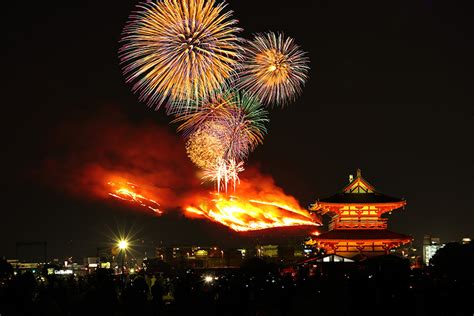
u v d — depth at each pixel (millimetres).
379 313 63938
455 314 64062
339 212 119438
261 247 155125
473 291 69250
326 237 115688
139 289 76562
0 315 68000
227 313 67938
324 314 65500
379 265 89062
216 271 123812
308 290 73438
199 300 70375
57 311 69438
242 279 86438
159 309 71000
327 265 100938
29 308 69688
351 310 64625
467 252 100500
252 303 72250
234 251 157000
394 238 114875
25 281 74750
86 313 70188
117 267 174125
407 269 84688
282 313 67312
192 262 156500
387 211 120562
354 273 75875
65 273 153125
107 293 72250
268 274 104500
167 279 106438
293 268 112000
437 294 67875
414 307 64812
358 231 117688
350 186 120875
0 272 131125
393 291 66688
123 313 70250
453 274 99062
